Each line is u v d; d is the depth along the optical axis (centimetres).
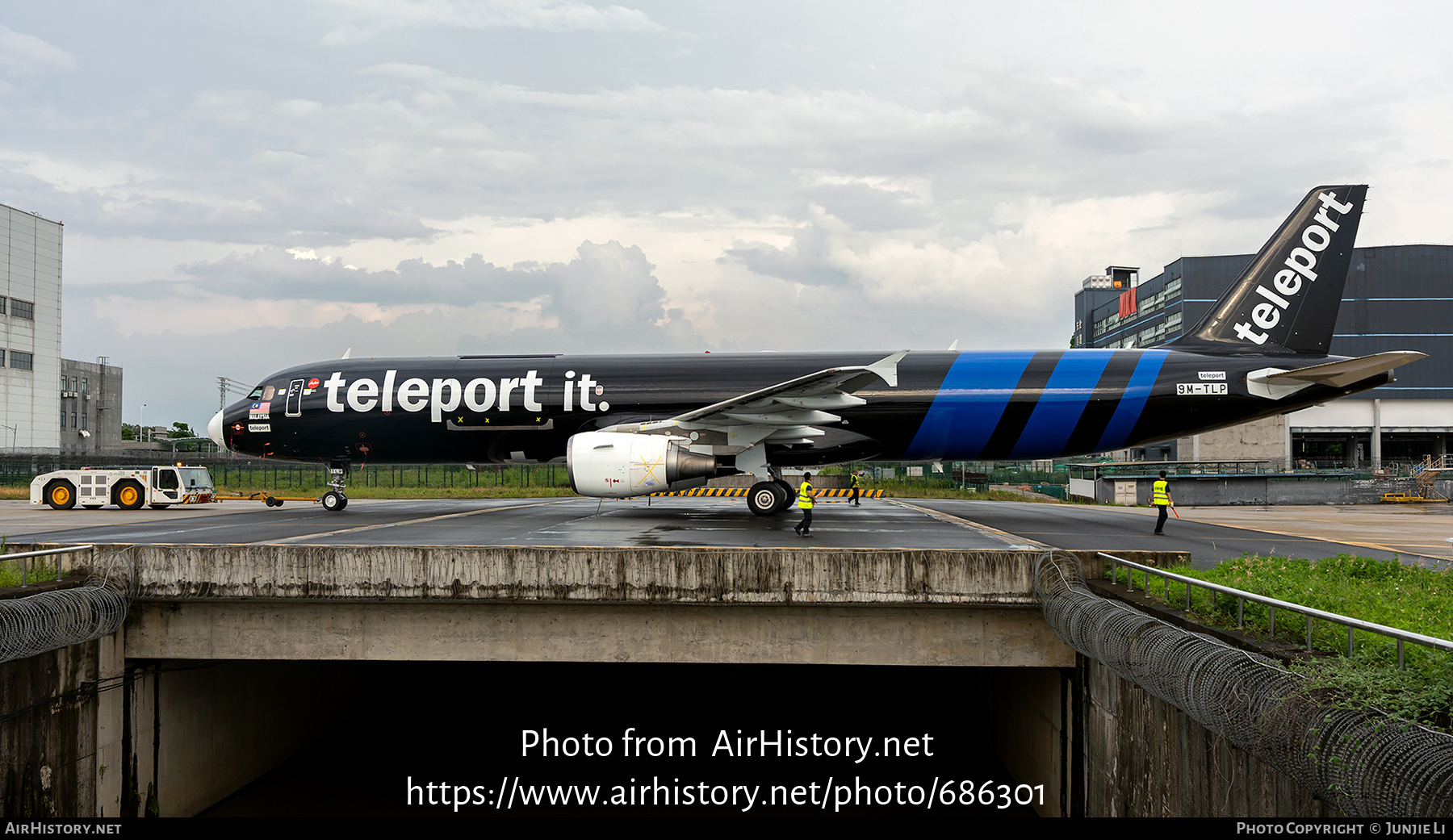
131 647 1628
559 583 1533
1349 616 1223
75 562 1581
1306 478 5569
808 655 1572
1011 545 1878
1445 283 8731
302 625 1609
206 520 2830
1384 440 9144
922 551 1516
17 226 8806
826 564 1516
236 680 1938
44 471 6831
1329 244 2705
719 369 2725
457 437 2800
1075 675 1559
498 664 2709
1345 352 8850
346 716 2481
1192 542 2259
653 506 3516
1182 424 2589
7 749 1331
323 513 3150
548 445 2797
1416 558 2125
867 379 2630
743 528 2327
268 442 2895
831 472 6191
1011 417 2594
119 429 12706
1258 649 1056
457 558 1545
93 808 1534
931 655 1567
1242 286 2738
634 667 2689
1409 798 682
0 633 1259
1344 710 803
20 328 8838
